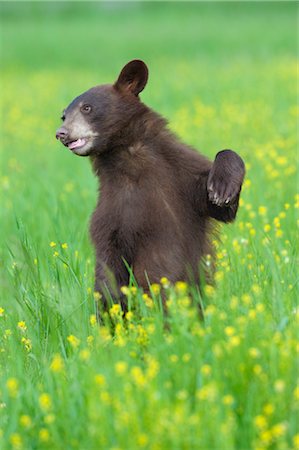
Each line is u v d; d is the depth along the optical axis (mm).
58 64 56844
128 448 7324
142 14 88500
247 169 19000
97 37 68750
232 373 8117
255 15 81688
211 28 69938
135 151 10922
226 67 45188
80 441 7863
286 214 15422
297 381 7898
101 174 11156
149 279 10578
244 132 25000
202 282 10273
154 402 7551
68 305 11453
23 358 10258
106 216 10766
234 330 8586
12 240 16156
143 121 11148
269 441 7473
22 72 53000
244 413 7832
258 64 45188
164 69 46906
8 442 7969
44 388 8961
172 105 33375
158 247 10594
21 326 10773
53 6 95812
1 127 31922
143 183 10742
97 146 11070
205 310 9859
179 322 9094
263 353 8336
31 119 32906
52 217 16719
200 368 8234
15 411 8180
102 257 10695
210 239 11148
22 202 18984
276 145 21828
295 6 85250
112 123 11094
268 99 31906
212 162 10883
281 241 13844
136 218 10633
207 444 7211
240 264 12062
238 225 14406
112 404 7855
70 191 19703
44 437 7762
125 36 68312
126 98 11266
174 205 10672
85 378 8555
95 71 50906
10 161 24922
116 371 8297
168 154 10875
